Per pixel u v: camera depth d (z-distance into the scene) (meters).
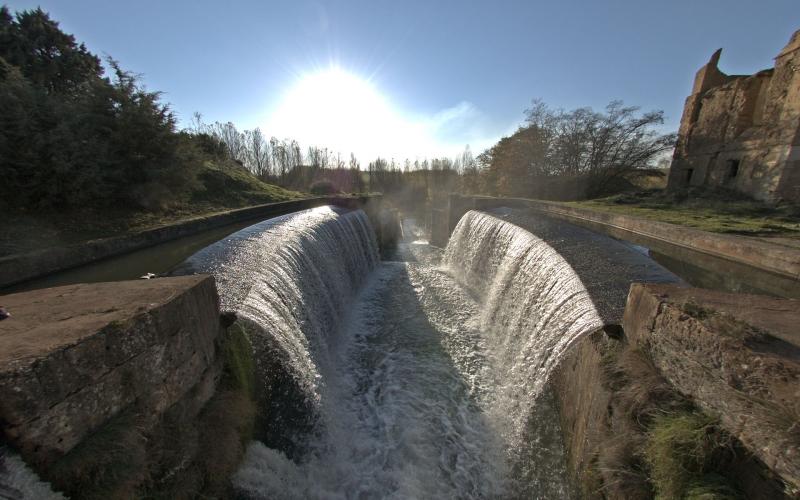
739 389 2.90
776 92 18.64
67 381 2.59
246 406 4.79
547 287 8.40
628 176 33.28
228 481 4.14
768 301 4.10
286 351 6.23
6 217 10.06
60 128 11.39
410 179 53.38
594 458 4.23
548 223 13.88
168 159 15.03
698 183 24.95
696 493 2.84
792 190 17.67
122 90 13.96
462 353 9.62
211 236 12.29
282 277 8.12
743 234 10.12
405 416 7.27
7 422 2.26
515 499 5.61
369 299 13.68
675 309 3.77
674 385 3.69
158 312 3.52
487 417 7.29
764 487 2.58
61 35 20.50
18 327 3.00
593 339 5.25
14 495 2.29
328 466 6.01
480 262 14.83
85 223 11.55
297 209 19.69
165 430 3.56
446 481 5.91
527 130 35.62
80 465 2.62
